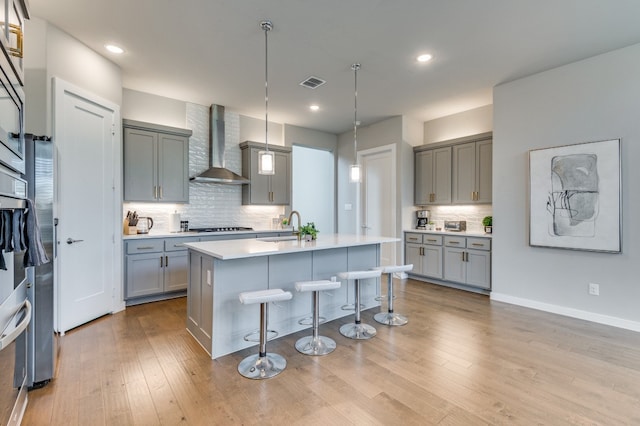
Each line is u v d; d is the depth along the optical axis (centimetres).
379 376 224
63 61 288
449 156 507
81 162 310
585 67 337
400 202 539
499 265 408
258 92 434
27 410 183
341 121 573
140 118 430
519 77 384
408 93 437
